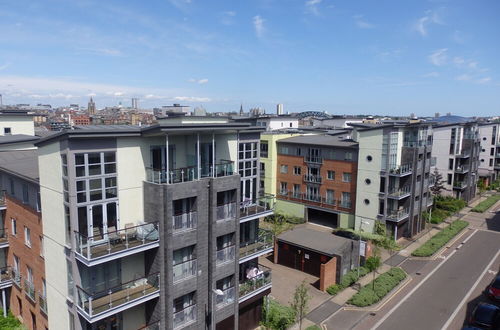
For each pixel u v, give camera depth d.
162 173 19.73
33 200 21.81
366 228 45.28
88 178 17.95
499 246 43.44
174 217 19.97
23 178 21.67
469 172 63.81
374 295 29.89
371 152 44.19
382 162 43.38
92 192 18.22
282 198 54.41
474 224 52.62
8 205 25.41
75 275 18.12
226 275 22.86
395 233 43.47
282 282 32.88
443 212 54.91
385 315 27.70
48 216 19.91
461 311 28.31
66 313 19.62
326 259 33.34
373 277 32.91
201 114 26.80
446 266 37.31
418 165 45.66
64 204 18.31
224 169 23.05
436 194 56.62
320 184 50.09
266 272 26.42
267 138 54.62
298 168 52.59
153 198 19.64
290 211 53.53
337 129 73.25
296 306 24.88
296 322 26.34
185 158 22.47
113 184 19.02
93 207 18.48
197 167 21.28
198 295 21.48
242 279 26.39
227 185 22.20
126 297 18.56
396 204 43.38
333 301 29.73
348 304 29.25
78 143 17.39
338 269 32.19
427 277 34.59
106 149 18.45
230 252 23.09
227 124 21.95
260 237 26.95
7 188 25.28
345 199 47.91
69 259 18.59
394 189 43.66
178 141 21.91
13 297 26.62
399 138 44.22
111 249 18.12
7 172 23.55
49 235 20.14
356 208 46.22
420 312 28.16
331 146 48.00
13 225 25.19
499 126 78.44
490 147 78.12
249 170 26.25
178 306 21.14
